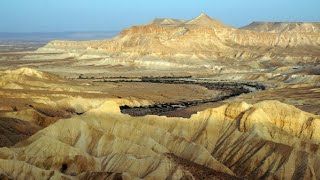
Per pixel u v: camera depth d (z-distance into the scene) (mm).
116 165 81938
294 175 84250
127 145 90125
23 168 76188
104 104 105562
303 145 93938
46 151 85188
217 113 105562
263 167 86750
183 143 94312
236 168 90188
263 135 96312
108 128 99312
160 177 76438
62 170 81125
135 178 73875
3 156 81750
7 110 127062
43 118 120188
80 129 95562
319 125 99500
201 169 79500
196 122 105750
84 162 82562
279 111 103062
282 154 87438
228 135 100375
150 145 93375
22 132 109875
